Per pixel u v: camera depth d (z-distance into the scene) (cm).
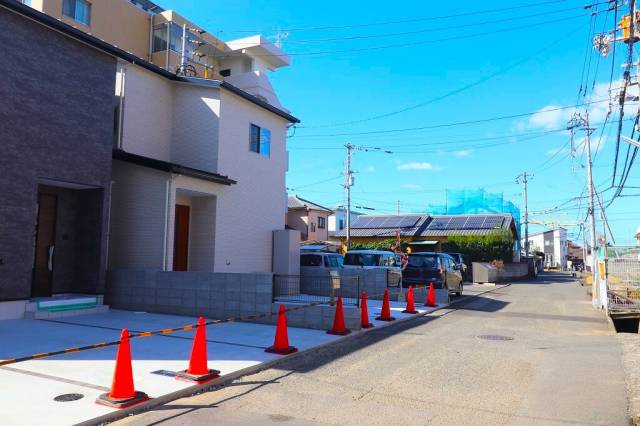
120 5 2378
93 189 1294
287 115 1967
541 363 785
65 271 1288
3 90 1050
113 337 906
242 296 1133
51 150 1145
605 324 1274
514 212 4769
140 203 1437
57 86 1166
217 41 2878
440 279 1772
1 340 861
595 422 514
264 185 1859
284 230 1870
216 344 869
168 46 2458
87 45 1242
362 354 842
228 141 1683
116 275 1295
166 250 1379
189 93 1698
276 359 767
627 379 685
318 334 1002
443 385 651
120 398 536
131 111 1563
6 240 1052
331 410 544
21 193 1079
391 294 1666
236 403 566
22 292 1085
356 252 1836
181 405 558
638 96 1142
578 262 9200
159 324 1066
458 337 1027
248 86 2583
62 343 848
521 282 3684
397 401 580
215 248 1589
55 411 509
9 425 470
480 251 3797
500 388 639
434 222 4350
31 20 1107
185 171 1415
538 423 511
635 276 1415
